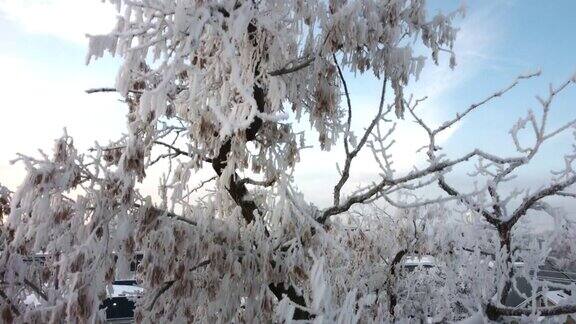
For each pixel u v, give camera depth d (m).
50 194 4.22
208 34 4.31
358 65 5.16
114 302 15.91
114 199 4.35
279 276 5.18
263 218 5.55
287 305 2.84
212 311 5.11
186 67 3.74
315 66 4.93
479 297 5.22
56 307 3.96
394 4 4.95
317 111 5.63
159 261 4.49
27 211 4.14
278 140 6.31
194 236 4.78
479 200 5.65
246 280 5.08
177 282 4.76
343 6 4.70
